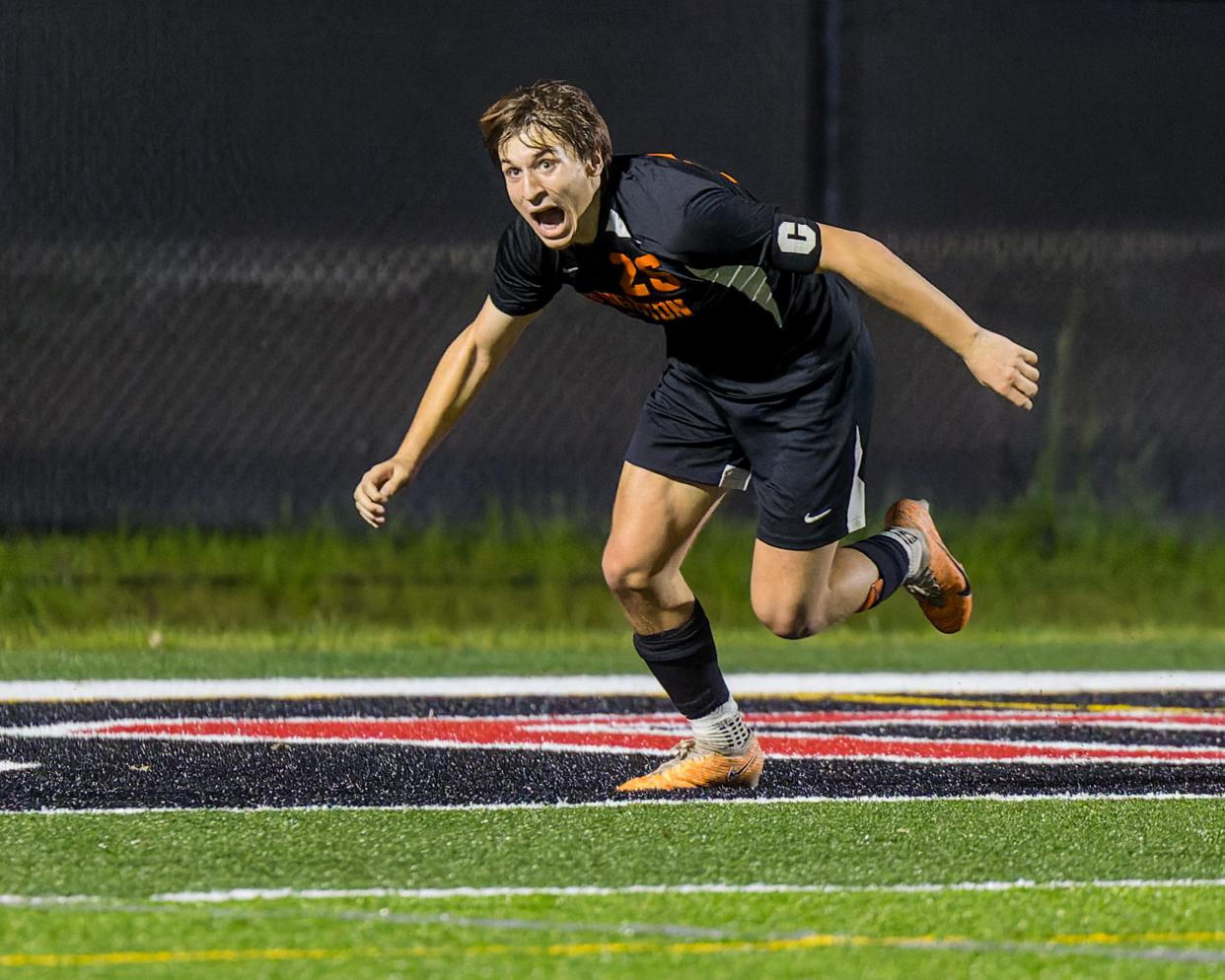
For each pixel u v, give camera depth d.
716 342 14.57
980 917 11.54
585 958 10.56
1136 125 37.34
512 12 35.00
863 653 26.92
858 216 34.19
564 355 35.66
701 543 31.38
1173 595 31.39
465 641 27.92
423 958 10.54
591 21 34.62
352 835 13.84
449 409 15.24
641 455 15.24
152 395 35.06
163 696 22.17
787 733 19.72
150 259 35.19
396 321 35.62
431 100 35.34
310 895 11.95
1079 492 33.50
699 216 13.43
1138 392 36.97
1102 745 18.94
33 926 11.18
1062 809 15.12
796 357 14.66
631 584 15.28
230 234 35.31
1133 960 10.63
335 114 35.38
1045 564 32.19
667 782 15.97
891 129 36.50
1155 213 37.31
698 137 34.59
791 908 11.70
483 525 32.12
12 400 34.69
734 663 25.78
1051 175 37.03
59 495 33.84
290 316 35.47
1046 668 25.48
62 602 28.42
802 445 14.80
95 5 34.69
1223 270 37.38
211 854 13.17
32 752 17.94
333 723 20.19
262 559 30.52
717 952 10.70
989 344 13.37
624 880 12.41
